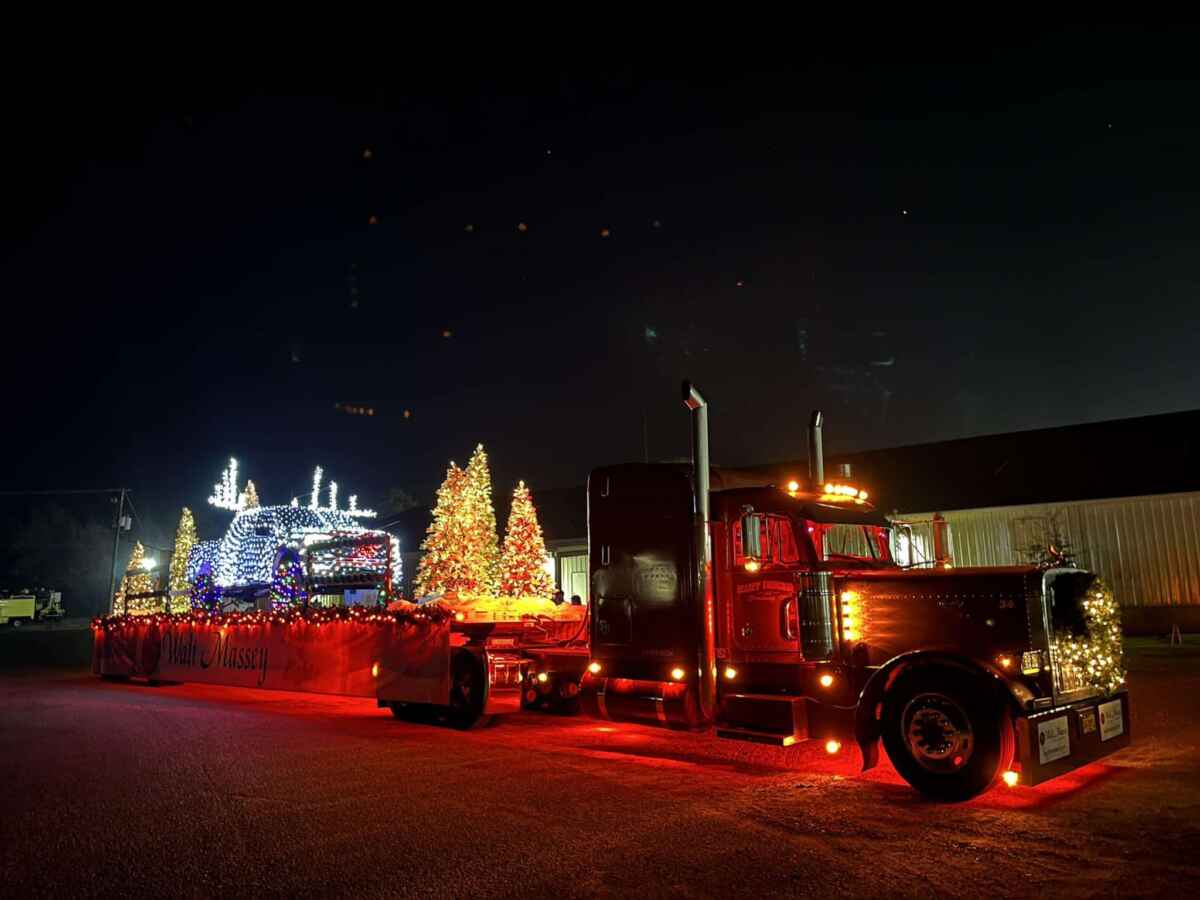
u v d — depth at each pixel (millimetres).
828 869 4969
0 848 5598
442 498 21547
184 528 27828
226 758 8648
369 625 12438
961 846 5395
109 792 7168
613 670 9000
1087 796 6617
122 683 18000
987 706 6391
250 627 15141
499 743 9477
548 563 21844
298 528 18750
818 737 7492
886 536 9000
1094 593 7406
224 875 5000
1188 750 8211
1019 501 21906
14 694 15602
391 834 5773
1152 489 20625
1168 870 4895
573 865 5074
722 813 6242
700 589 8320
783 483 8961
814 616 7391
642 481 8953
